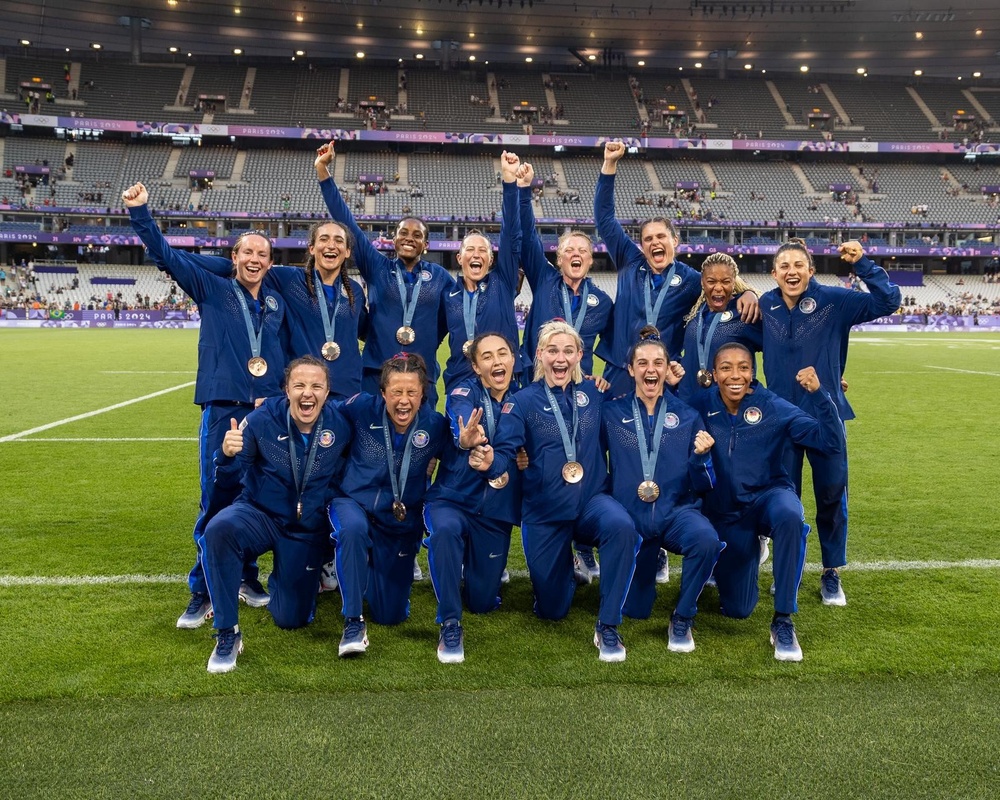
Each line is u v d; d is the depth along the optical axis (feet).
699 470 12.39
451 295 16.61
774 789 8.24
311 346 15.15
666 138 152.35
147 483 22.52
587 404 13.05
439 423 12.90
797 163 161.48
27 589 14.24
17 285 132.26
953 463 25.73
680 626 11.93
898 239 149.18
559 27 151.74
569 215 143.54
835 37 155.63
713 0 140.87
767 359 14.60
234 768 8.60
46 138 147.64
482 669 11.10
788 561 11.80
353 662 11.34
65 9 141.69
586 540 12.68
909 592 14.29
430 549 11.86
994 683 10.64
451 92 162.50
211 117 149.07
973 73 173.58
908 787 8.29
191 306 128.26
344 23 148.87
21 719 9.62
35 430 31.35
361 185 146.92
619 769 8.58
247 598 13.92
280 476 12.14
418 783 8.32
